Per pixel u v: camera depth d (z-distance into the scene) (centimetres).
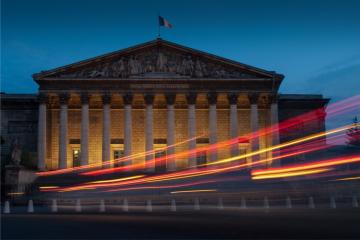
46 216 4362
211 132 8756
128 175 8275
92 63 8788
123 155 9394
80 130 9456
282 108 10194
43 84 8706
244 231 2931
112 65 8825
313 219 3775
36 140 9844
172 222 3584
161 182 7769
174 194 6906
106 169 8550
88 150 8706
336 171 9262
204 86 8856
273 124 8794
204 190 7244
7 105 9888
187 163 9481
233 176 8219
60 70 8694
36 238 2655
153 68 8831
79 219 3956
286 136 10081
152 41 8831
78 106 9488
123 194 6975
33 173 7856
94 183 7731
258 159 8725
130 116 8738
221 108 9688
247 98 9312
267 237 2611
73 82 8738
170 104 8762
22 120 9894
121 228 3155
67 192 6850
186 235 2733
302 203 6238
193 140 8694
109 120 8725
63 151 8606
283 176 8238
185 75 8850
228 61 8850
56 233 2909
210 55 8850
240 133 9644
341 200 6712
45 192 6938
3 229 3183
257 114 8838
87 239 2583
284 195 6956
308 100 10175
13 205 6234
